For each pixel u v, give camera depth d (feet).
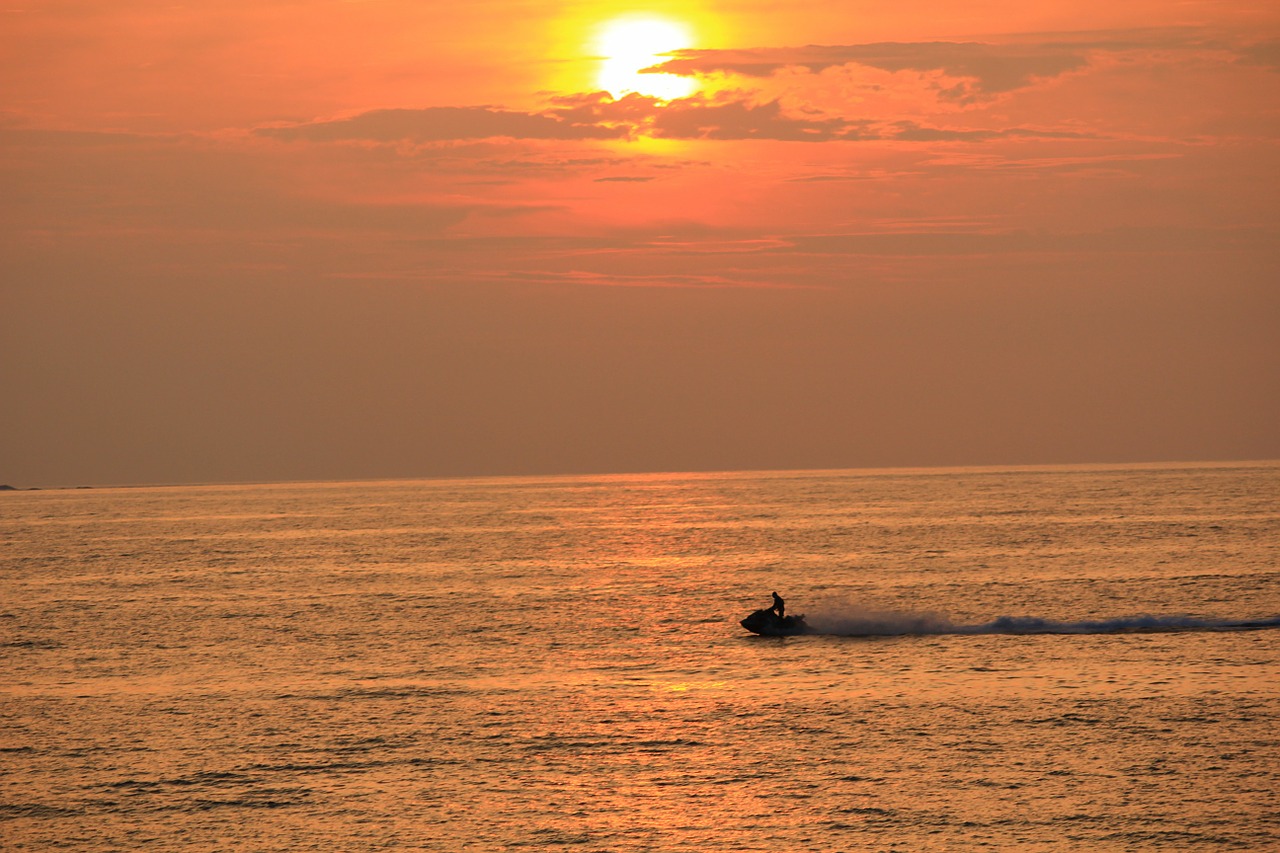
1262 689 441.68
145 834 319.88
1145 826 310.86
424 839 313.73
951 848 300.61
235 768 373.40
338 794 348.38
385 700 463.01
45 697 479.41
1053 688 453.99
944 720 411.75
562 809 333.62
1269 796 329.31
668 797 341.41
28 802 345.10
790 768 363.97
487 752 386.93
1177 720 401.90
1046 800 330.54
